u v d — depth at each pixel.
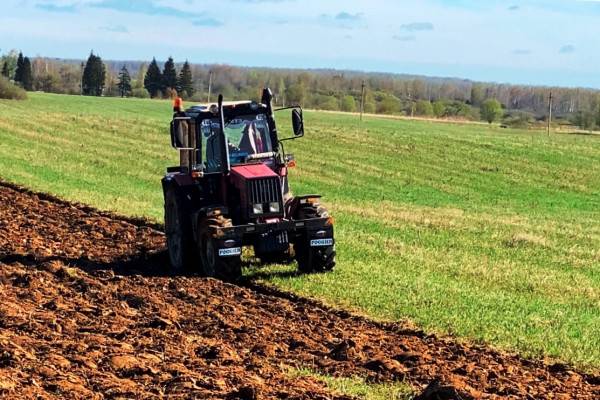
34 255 22.62
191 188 21.80
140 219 30.38
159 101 142.62
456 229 31.58
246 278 20.50
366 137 72.88
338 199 43.97
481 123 121.31
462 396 11.64
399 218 34.12
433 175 55.69
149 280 20.22
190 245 21.69
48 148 61.03
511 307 18.25
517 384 12.87
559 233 32.28
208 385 11.98
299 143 68.38
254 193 20.42
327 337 15.57
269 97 21.78
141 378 12.29
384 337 15.67
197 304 17.92
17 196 35.88
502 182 54.38
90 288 18.98
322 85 188.75
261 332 15.65
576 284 21.73
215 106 21.98
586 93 197.62
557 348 15.23
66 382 11.66
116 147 63.31
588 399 12.34
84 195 36.78
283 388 12.02
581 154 66.62
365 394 12.07
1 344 13.24
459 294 19.22
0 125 74.31
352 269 21.62
